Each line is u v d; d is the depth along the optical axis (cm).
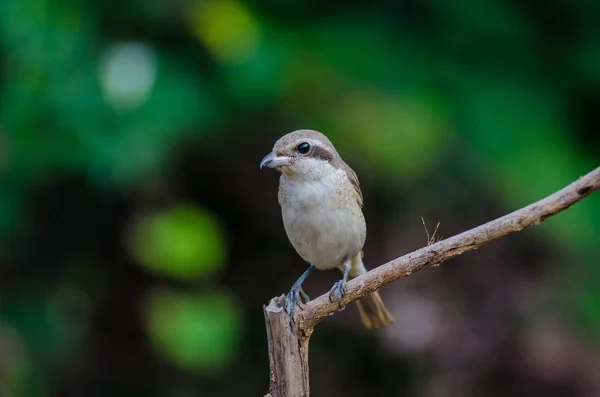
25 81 1063
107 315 1306
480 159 1088
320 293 1235
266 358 1305
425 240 1156
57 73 1063
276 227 1274
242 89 1084
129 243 1282
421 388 1184
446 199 1148
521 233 1111
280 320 595
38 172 1112
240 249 1304
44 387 1246
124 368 1312
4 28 1069
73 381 1286
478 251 1138
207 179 1248
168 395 1315
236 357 1310
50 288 1276
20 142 1074
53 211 1247
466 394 1144
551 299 1126
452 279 1145
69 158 1079
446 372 1153
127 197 1252
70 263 1280
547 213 521
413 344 1148
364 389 1253
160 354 1313
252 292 1304
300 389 599
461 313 1142
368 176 1143
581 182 511
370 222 1182
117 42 1112
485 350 1131
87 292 1295
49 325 1259
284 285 1286
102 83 1065
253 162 1209
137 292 1309
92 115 1055
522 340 1122
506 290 1130
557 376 1112
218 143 1182
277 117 1127
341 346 1256
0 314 1238
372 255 1178
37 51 1065
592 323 1112
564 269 1126
